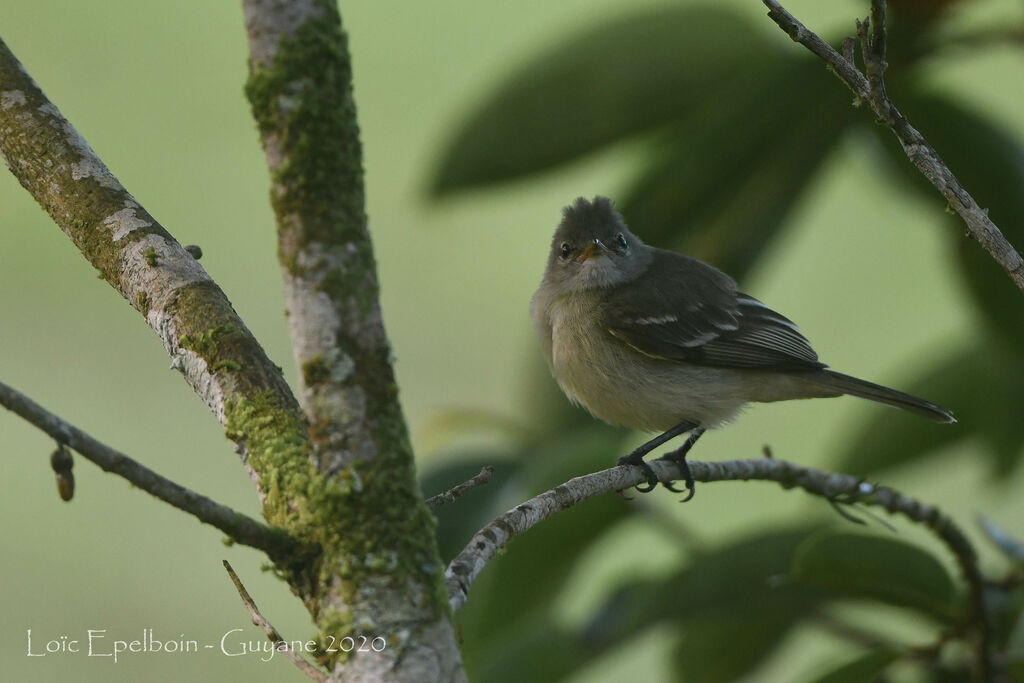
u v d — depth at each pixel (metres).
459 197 7.55
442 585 4.01
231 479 11.50
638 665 10.25
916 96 7.29
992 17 8.26
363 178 3.96
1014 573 6.54
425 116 13.86
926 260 12.95
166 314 5.31
